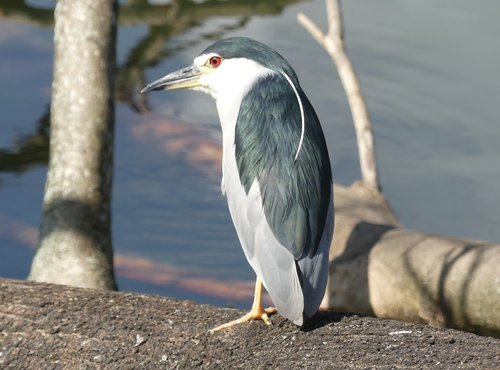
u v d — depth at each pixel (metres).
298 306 8.32
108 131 11.88
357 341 8.29
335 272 11.60
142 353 8.09
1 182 15.74
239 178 9.00
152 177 16.00
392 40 19.42
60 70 11.84
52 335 8.23
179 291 13.52
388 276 11.29
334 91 17.92
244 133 8.98
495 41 19.31
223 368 7.97
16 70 18.58
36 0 20.64
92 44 11.75
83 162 11.70
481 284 10.76
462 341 8.29
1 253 14.02
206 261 14.15
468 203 15.23
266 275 8.59
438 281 10.98
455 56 18.88
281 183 8.69
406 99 17.72
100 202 11.76
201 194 15.63
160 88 10.13
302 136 8.79
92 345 8.16
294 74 9.62
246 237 8.88
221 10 20.61
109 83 11.89
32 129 17.05
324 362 8.02
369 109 17.48
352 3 21.00
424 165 16.19
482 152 16.44
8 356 8.11
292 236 8.54
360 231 11.78
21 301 8.55
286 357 8.09
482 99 17.69
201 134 17.14
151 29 20.00
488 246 11.08
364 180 13.49
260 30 19.83
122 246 14.45
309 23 14.33
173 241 14.56
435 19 20.22
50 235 11.63
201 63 9.96
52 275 11.50
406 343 8.25
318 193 8.75
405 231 11.72
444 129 17.05
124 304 8.61
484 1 20.92
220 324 8.49
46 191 11.88
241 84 9.59
